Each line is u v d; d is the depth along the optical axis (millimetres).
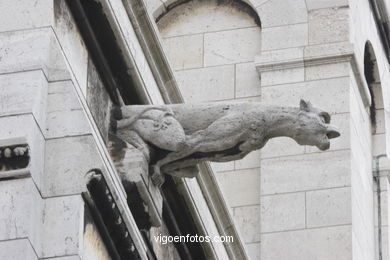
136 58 14711
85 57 13969
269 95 22047
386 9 24188
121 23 14430
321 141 14031
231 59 22500
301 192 21391
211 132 14195
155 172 14305
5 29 13336
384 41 24312
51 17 13391
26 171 12672
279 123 14109
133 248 13586
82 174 12914
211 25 22766
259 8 22578
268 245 21141
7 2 13422
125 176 14055
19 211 12516
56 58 13312
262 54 22297
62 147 13016
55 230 12664
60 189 12844
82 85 13758
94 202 13062
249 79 22312
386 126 23422
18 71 13141
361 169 22156
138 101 14773
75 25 13867
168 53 22625
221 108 14281
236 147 14219
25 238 12406
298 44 22297
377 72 23625
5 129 12820
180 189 15688
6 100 12969
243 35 22641
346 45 22188
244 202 21484
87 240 12945
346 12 22469
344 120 21828
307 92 22000
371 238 22188
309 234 21125
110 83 14375
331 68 22156
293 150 21672
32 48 13242
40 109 13031
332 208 21266
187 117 14320
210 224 16469
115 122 14320
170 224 15867
